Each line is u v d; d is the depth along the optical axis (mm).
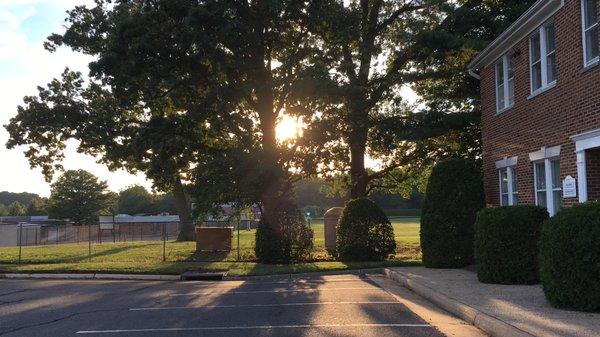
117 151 30297
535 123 14789
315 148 22812
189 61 23672
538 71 15016
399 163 27391
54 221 82625
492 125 18219
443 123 22984
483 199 17188
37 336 8977
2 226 49062
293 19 23188
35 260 24281
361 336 8273
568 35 12977
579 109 12461
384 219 22000
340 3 23422
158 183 26531
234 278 18359
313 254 24578
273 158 22266
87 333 9125
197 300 12727
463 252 16781
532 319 8234
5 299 13688
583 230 8828
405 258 22359
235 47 22328
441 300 10805
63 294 14508
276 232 22062
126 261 23219
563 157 13242
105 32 27188
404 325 9023
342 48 24969
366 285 14938
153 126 24656
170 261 23047
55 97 31516
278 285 15695
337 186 29719
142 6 24172
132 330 9266
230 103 23000
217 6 21406
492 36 22609
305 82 21453
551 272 9203
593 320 8070
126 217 87000
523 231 12359
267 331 8852
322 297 12633
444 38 21531
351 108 22969
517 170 16141
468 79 23797
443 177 17297
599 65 11648
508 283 12398
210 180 22500
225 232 26953
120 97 24281
